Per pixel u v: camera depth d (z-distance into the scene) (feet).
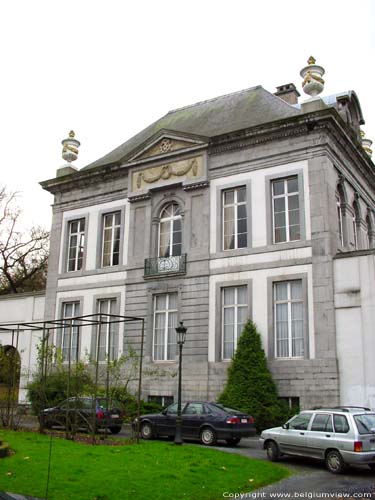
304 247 73.31
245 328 72.38
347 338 67.87
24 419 73.67
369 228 93.25
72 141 106.73
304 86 79.87
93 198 98.07
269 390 68.80
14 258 152.05
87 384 65.92
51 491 32.30
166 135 87.92
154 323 84.89
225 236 81.51
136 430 56.59
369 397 65.00
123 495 32.12
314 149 75.46
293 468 44.39
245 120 89.10
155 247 87.81
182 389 78.23
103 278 92.58
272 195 78.43
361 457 40.83
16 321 104.37
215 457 45.37
